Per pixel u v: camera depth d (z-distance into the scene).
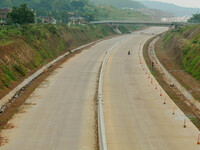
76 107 57.47
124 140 43.62
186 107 59.38
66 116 52.75
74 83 75.38
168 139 44.09
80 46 155.88
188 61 94.00
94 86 72.88
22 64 80.69
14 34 101.06
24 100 61.03
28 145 41.75
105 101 61.31
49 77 81.62
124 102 60.91
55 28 134.25
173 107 58.31
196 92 66.94
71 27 179.62
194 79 78.62
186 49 103.19
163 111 55.91
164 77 89.06
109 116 53.03
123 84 75.44
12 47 81.94
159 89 71.38
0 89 60.66
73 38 161.12
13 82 68.62
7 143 42.12
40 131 46.34
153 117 52.78
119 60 112.38
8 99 59.72
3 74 66.75
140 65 102.81
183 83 75.56
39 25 129.12
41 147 41.28
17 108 56.16
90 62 106.75
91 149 41.09
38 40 107.19
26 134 45.16
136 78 82.44
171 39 161.25
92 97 63.94
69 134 45.50
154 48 156.38
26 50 90.06
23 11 123.06
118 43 169.50
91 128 47.81
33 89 69.00
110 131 46.66
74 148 41.25
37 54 96.75
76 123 49.72
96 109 56.44
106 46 160.88
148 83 77.06
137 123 49.97
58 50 123.38
